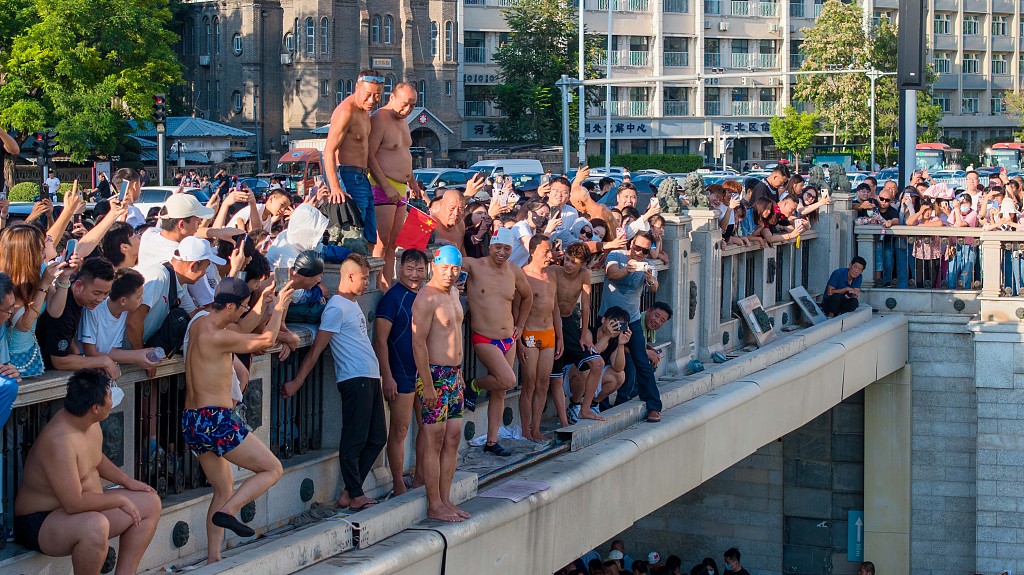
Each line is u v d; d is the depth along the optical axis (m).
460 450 14.47
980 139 129.75
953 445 26.36
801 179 25.80
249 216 14.50
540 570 13.46
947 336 26.23
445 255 12.05
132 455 10.17
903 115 29.77
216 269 12.01
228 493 10.45
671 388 17.86
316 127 99.81
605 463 14.65
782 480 27.34
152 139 84.75
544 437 15.15
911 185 29.14
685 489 17.23
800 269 25.11
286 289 10.40
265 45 101.12
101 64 69.94
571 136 100.00
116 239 10.67
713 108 116.25
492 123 107.69
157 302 10.45
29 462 9.16
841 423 26.98
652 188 49.06
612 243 16.42
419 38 103.38
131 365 10.04
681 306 19.22
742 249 21.58
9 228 9.09
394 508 11.67
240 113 101.44
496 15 109.00
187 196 11.63
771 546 27.55
